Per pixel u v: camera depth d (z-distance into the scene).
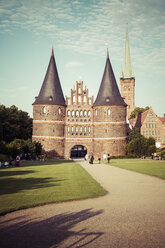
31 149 54.62
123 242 8.18
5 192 15.52
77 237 8.62
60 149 65.44
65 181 20.09
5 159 45.00
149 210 11.79
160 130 89.31
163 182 19.98
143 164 37.41
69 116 67.69
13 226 9.73
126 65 135.12
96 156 65.81
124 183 19.56
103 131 65.31
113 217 10.73
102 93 66.94
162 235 8.73
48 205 12.77
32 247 7.86
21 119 77.19
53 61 68.12
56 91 66.44
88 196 14.47
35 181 20.09
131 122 107.00
